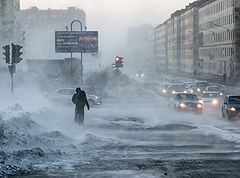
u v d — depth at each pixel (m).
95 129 20.75
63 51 51.41
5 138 14.44
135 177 11.34
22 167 12.24
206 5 116.31
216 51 104.94
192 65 130.62
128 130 20.55
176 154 14.49
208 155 14.29
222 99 43.62
